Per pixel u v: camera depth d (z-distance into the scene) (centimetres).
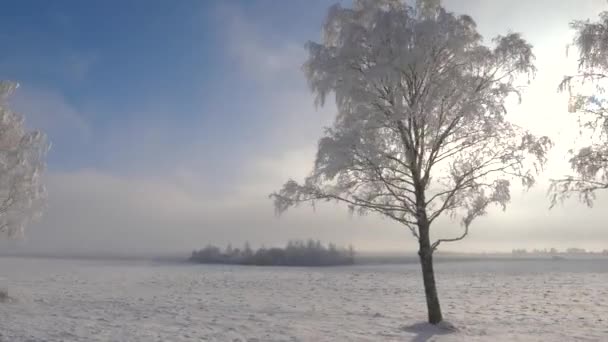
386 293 2689
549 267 6575
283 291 2812
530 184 1227
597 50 955
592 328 1316
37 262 8094
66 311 1673
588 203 997
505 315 1636
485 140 1284
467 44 1227
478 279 3953
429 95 1225
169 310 1758
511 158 1241
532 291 2683
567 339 1128
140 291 2742
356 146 1206
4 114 2159
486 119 1223
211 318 1531
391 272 5534
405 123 1291
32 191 2175
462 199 1324
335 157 1205
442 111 1265
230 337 1164
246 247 10594
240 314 1648
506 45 1216
